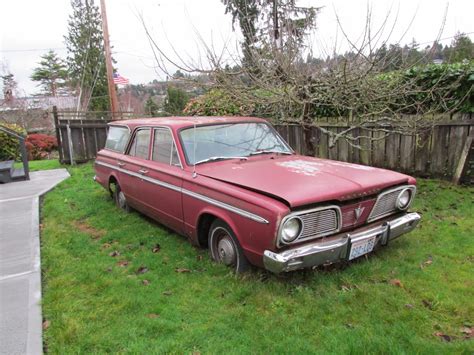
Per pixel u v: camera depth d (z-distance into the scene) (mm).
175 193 4215
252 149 4555
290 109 6418
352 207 3348
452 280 3434
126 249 4535
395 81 5797
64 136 11312
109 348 2658
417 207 5500
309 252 3062
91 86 36250
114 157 5871
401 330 2717
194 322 2932
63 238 4945
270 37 5984
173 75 6180
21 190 7816
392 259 3852
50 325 2953
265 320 2920
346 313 2977
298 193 3092
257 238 3143
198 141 4383
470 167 6379
